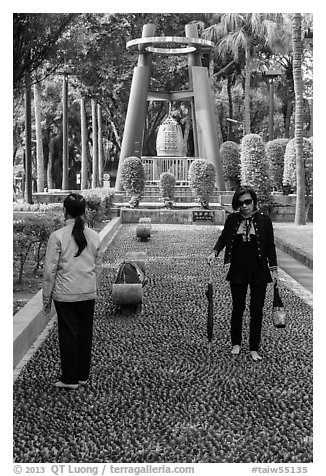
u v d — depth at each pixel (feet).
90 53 84.84
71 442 17.76
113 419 19.12
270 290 36.76
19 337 24.00
